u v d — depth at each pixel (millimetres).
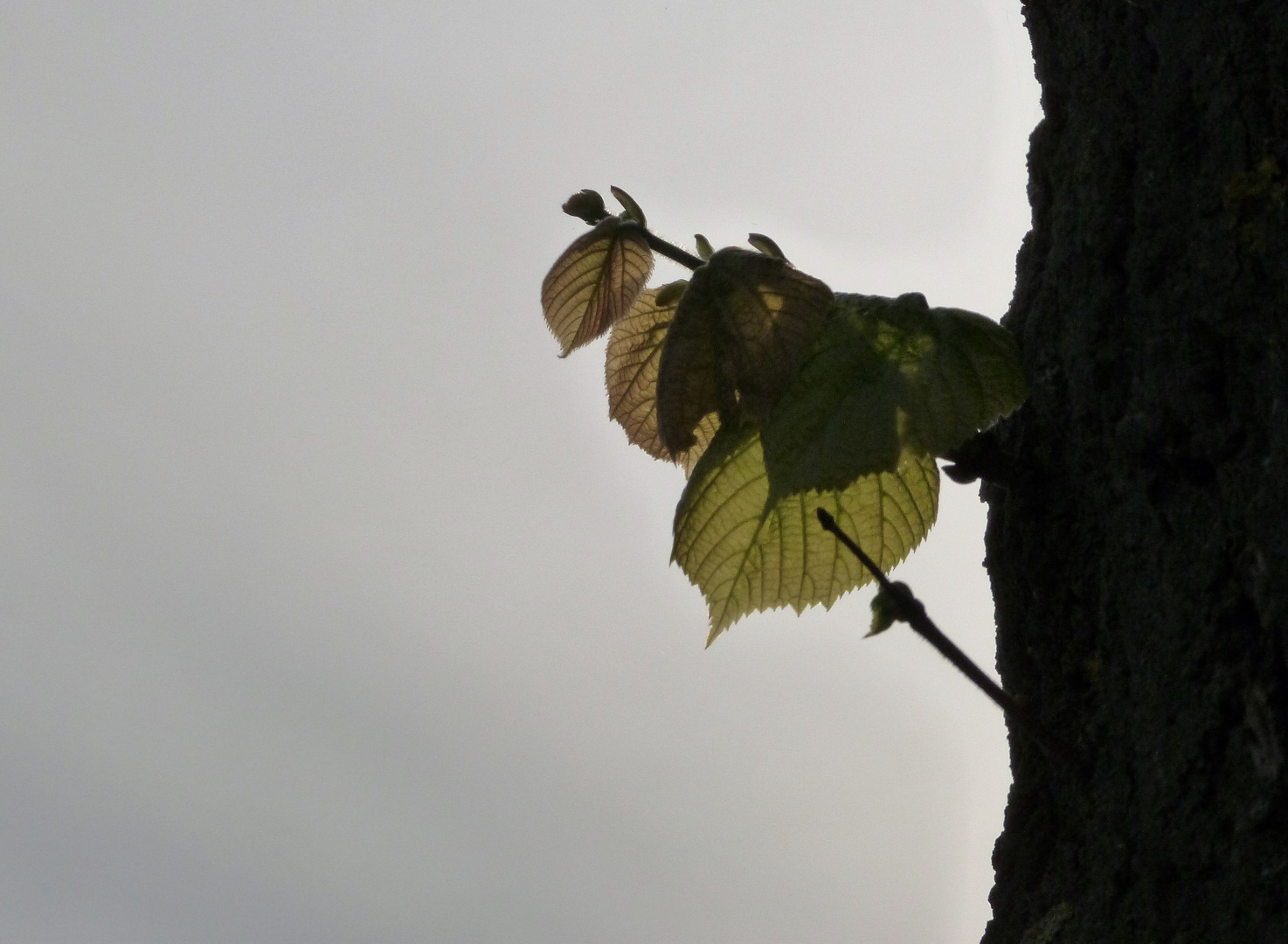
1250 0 1748
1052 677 1812
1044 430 1812
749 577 1849
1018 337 1832
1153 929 1745
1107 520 1788
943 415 1804
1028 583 1820
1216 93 1756
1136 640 1771
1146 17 1785
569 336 1848
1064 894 1783
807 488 1798
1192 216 1761
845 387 1812
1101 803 1776
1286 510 1724
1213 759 1739
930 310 1819
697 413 1816
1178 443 1762
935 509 1841
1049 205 1835
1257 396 1739
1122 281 1784
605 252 1836
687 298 1819
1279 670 1726
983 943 1822
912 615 1789
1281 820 1718
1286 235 1730
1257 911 1717
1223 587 1744
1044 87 1844
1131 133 1788
